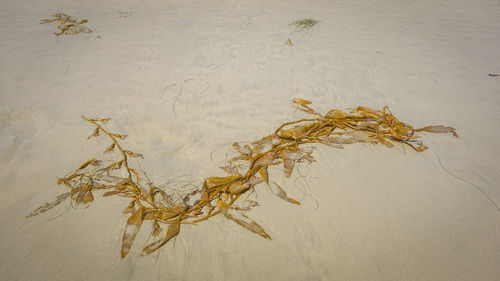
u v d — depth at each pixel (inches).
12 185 63.1
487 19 134.6
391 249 54.1
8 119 77.0
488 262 52.9
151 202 59.5
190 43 110.5
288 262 52.6
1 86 84.8
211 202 60.2
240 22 129.6
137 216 57.1
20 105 80.1
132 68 95.0
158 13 137.1
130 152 70.0
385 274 51.7
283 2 155.4
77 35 111.2
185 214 58.2
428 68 98.0
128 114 79.5
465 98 85.5
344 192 61.5
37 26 113.9
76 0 145.5
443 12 143.6
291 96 85.7
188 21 129.5
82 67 94.3
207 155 69.6
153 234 55.5
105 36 112.7
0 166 66.3
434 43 114.2
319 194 61.2
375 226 56.7
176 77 91.9
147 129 76.6
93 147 71.1
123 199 60.7
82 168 66.1
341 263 52.5
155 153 70.9
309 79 92.0
